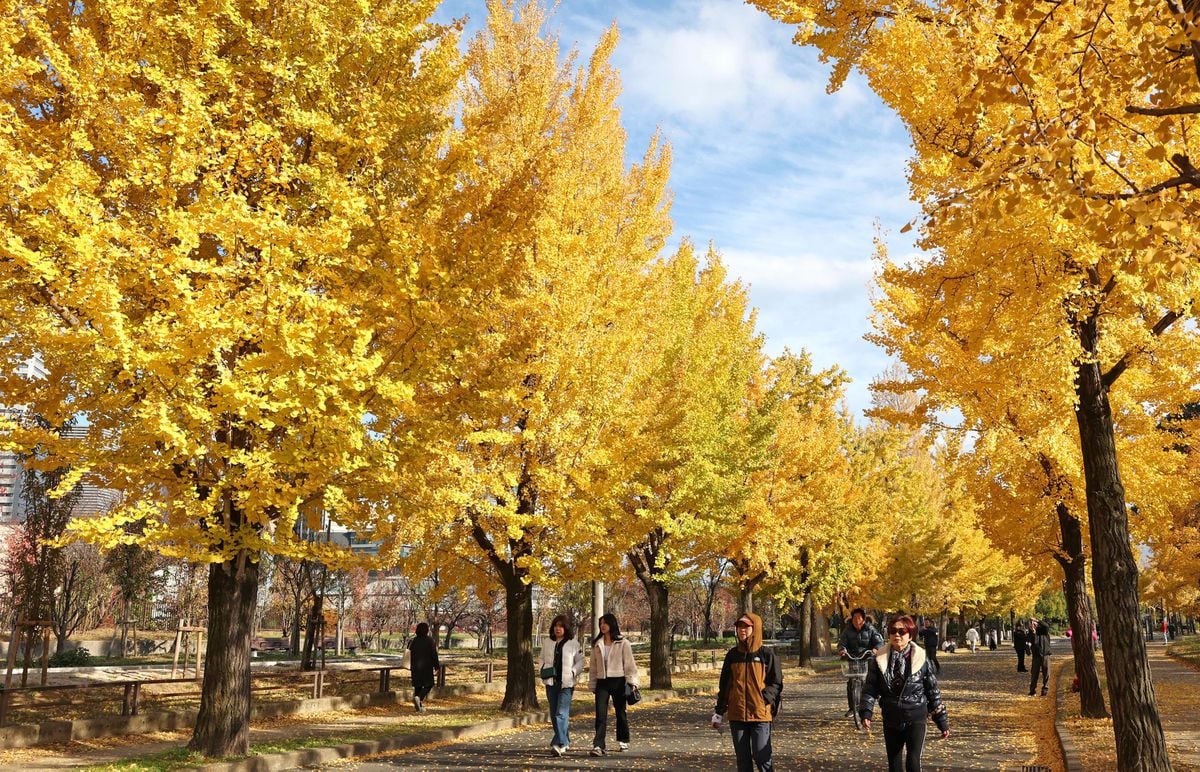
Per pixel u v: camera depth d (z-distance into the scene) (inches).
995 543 613.6
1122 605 316.2
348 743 429.7
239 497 328.2
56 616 1111.6
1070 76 224.4
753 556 964.0
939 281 363.6
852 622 533.0
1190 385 460.1
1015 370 354.0
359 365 321.1
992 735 466.9
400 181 398.0
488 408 495.8
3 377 346.0
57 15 359.3
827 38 299.3
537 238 524.4
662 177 668.7
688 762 394.6
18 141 318.0
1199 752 357.4
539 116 567.8
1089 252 290.0
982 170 217.2
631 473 599.5
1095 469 335.9
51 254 314.3
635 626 2647.6
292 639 1473.9
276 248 312.8
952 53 281.3
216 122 354.0
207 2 321.4
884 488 1637.6
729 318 902.4
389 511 422.9
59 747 425.4
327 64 351.6
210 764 358.0
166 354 303.0
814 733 494.3
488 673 808.9
